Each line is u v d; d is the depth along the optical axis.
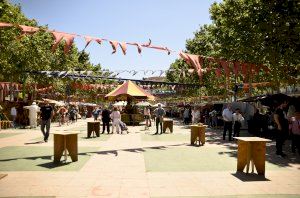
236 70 11.80
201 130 12.88
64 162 8.65
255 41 16.45
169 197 5.49
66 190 5.86
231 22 18.55
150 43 9.55
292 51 14.80
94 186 6.17
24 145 12.32
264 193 5.80
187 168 8.01
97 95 47.66
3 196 5.45
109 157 9.60
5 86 25.31
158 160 9.16
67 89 31.36
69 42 7.95
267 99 18.67
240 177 7.07
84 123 32.09
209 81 35.91
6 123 22.52
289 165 8.63
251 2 16.31
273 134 16.69
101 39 8.45
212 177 7.04
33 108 22.94
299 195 5.70
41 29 8.06
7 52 22.97
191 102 54.00
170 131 19.58
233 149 11.66
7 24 7.95
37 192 5.71
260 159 7.30
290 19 14.42
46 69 27.53
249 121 19.34
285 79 16.89
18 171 7.45
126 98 29.06
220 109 27.44
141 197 5.47
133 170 7.71
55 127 24.80
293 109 15.89
